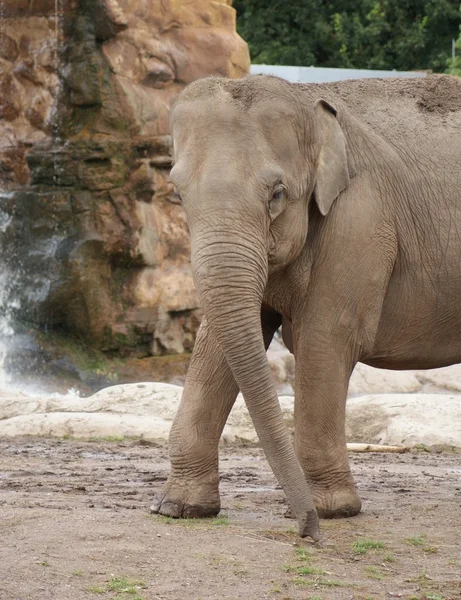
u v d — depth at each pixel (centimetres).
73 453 1786
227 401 1159
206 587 892
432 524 1145
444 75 1260
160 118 3447
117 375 3319
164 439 1958
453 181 1180
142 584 891
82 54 3384
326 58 5941
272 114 1020
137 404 2141
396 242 1152
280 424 968
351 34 5834
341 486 1160
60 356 3303
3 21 3509
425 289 1177
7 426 2011
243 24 5941
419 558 1006
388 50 5838
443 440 1927
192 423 1159
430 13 5666
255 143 1005
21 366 3291
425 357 1220
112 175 3372
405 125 1189
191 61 3512
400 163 1158
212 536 1046
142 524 1080
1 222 3491
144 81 3444
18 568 907
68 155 3394
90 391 3247
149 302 3412
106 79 3378
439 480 1552
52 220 3400
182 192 1001
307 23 5916
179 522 1109
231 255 972
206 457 1159
